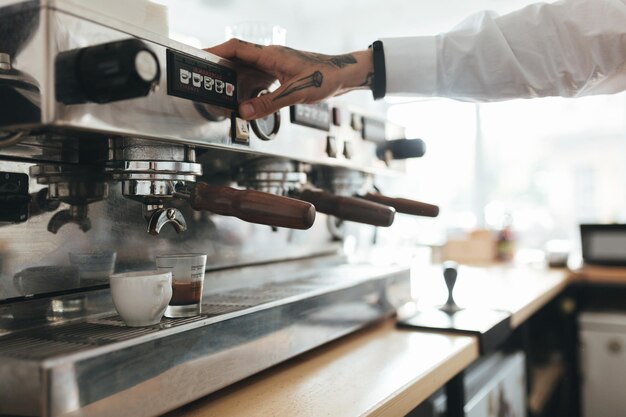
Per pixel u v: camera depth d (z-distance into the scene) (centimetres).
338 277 118
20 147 70
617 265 229
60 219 76
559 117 310
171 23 162
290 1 209
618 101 297
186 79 67
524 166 315
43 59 53
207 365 71
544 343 243
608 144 306
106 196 81
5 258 70
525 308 143
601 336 212
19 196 71
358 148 113
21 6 54
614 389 210
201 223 99
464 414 105
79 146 71
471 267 254
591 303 245
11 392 55
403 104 286
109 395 58
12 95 55
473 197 312
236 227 107
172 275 74
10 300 70
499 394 135
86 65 53
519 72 93
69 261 77
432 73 94
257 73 81
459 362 99
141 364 62
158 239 90
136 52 51
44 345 61
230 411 71
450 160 313
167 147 70
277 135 86
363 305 111
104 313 81
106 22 58
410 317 126
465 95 98
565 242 255
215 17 175
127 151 69
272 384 82
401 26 240
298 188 101
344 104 107
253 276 112
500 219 289
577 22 92
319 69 83
